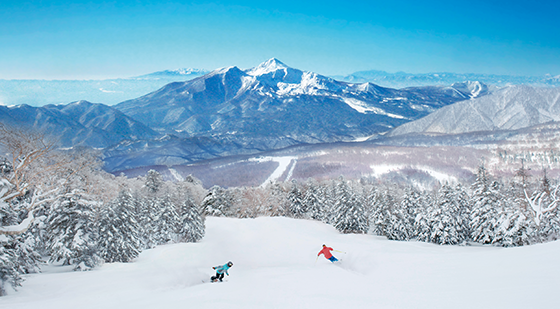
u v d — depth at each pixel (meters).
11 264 17.73
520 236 37.22
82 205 28.78
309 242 48.75
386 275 12.80
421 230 51.09
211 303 9.09
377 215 65.88
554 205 29.47
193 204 54.50
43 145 20.31
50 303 11.92
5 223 20.48
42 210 29.50
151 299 11.10
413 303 7.79
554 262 10.77
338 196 69.75
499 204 42.31
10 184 19.17
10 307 11.69
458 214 48.09
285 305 8.43
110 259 31.86
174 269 24.95
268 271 19.20
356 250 31.78
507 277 9.71
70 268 28.03
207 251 39.88
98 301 11.73
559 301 6.62
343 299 8.73
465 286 9.23
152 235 47.19
